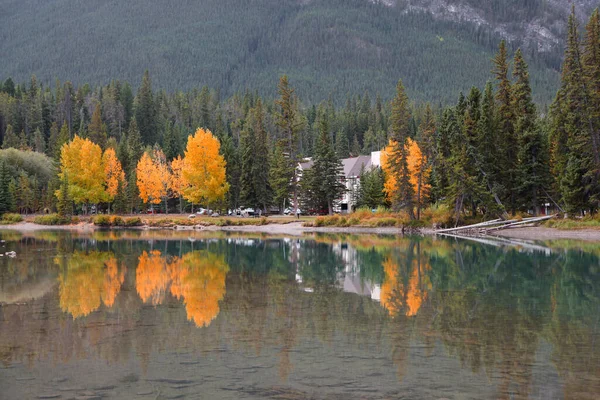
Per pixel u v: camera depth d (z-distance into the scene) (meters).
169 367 11.07
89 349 12.27
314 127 174.38
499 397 9.50
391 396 9.54
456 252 35.25
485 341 12.98
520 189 57.78
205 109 176.75
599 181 49.12
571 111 51.69
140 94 167.12
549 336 13.50
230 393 9.69
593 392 9.73
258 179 80.25
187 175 71.62
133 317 15.53
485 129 57.50
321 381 10.25
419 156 64.75
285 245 41.59
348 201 100.38
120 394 9.65
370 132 169.62
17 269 26.17
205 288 20.67
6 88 181.25
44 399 9.44
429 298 18.77
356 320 15.18
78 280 22.58
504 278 23.64
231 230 64.25
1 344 12.70
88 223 77.75
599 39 51.06
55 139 134.62
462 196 57.12
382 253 34.81
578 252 34.66
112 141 125.44
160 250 37.03
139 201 90.88
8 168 97.31
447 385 10.05
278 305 17.39
